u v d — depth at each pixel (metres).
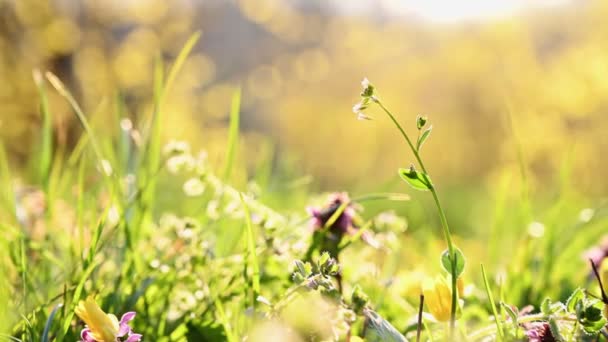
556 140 9.23
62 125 2.29
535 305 2.09
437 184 11.23
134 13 14.85
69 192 2.44
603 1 10.16
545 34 11.12
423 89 13.67
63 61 12.98
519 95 10.48
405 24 15.51
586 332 1.15
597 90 9.48
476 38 12.87
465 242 4.22
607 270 1.78
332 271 1.17
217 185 2.00
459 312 1.29
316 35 19.95
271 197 3.04
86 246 1.97
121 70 13.67
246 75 24.67
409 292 1.70
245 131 17.14
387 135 13.02
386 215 2.13
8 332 1.45
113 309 1.59
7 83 11.39
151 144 2.17
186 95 13.51
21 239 1.69
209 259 1.78
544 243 2.39
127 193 2.19
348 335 1.25
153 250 1.95
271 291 1.84
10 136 9.40
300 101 16.16
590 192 6.74
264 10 20.06
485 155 13.23
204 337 1.52
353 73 16.11
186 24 15.73
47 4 12.73
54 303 1.67
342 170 11.84
